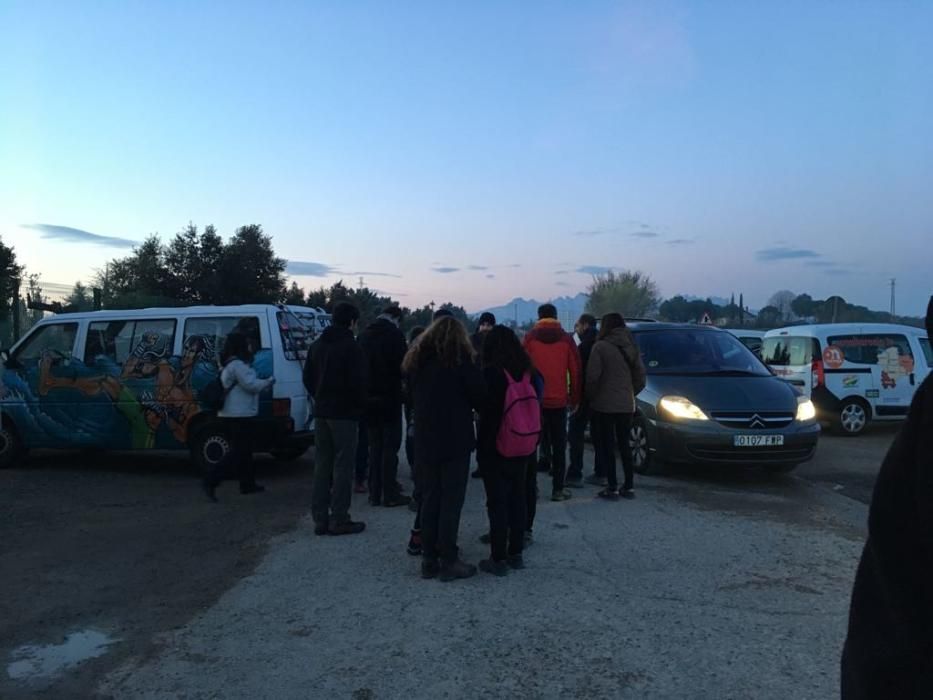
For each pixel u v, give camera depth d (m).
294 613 4.72
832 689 3.69
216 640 4.34
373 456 7.59
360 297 54.75
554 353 7.50
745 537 6.32
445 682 3.80
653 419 8.70
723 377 8.95
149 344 9.12
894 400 13.26
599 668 3.93
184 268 41.34
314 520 6.50
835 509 7.41
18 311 16.62
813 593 5.02
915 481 1.33
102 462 10.41
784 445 8.27
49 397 9.38
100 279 40.06
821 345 13.14
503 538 5.38
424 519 5.34
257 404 8.20
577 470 8.38
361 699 3.65
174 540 6.39
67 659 4.13
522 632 4.39
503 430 5.28
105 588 5.24
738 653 4.10
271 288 43.16
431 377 5.32
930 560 1.29
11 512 7.42
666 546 6.06
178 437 8.98
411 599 4.93
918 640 1.30
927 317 1.41
